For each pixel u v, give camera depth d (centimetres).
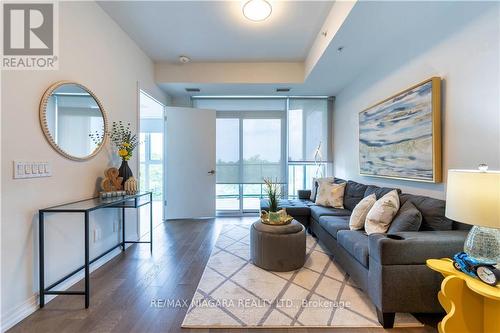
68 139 208
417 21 226
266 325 163
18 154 166
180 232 377
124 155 270
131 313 176
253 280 223
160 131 648
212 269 246
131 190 266
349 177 416
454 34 194
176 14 269
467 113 183
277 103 494
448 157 202
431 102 211
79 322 166
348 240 216
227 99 491
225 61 399
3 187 157
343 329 160
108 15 268
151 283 218
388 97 281
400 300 157
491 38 164
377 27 238
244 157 495
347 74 369
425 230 196
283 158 495
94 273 237
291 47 351
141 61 352
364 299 192
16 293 165
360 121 355
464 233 171
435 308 157
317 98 491
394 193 231
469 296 132
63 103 203
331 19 260
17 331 157
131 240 325
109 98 270
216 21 283
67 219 210
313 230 345
